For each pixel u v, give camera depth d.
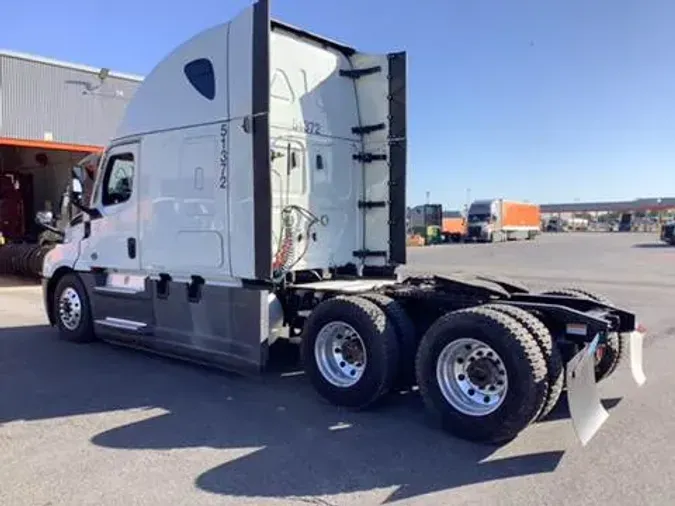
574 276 18.75
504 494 3.76
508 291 5.66
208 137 6.36
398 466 4.20
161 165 6.88
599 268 22.05
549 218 99.81
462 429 4.67
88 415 5.26
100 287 7.80
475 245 43.59
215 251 6.35
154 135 6.96
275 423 5.07
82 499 3.69
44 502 3.65
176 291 6.80
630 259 27.31
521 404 4.40
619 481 3.93
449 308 5.46
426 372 4.89
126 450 4.48
